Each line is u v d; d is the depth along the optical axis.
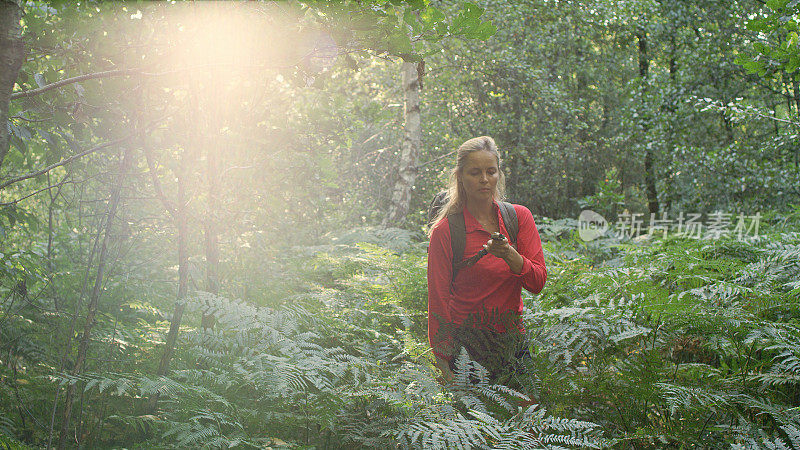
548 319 3.21
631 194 15.66
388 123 8.90
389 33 2.15
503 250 2.69
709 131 11.45
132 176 3.11
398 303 3.95
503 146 11.06
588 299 3.57
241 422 2.62
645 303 3.14
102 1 2.64
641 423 2.94
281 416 2.51
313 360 2.58
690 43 11.84
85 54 2.54
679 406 2.66
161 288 4.39
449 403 2.47
